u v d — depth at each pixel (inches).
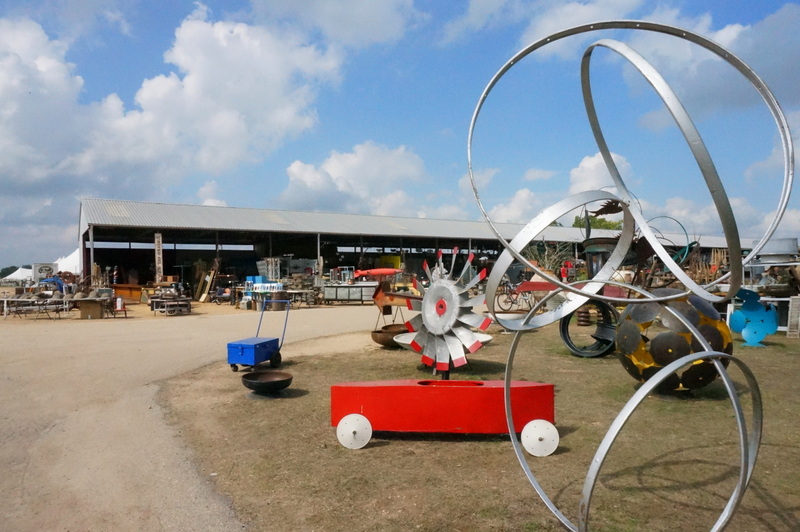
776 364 363.9
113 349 454.0
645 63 120.8
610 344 401.4
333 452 200.7
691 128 112.3
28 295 880.9
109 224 1170.0
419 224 1815.9
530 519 144.7
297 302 1110.4
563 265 981.2
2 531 142.6
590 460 190.1
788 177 132.0
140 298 1149.1
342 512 150.9
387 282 427.8
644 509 150.9
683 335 259.1
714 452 196.5
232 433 225.1
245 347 348.8
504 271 144.0
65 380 329.7
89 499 162.4
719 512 148.7
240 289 1125.1
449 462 188.5
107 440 217.2
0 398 285.9
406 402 208.8
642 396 105.7
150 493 166.2
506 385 164.9
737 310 521.3
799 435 214.8
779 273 660.7
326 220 1643.7
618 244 184.4
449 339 330.0
